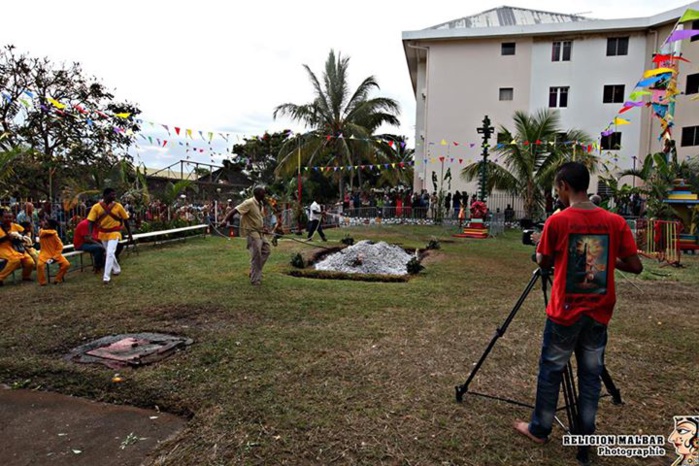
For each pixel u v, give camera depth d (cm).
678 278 798
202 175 2498
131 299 584
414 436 267
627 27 2145
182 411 297
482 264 938
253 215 676
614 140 2253
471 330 469
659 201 1266
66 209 1071
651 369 375
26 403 308
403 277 768
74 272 782
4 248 682
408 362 379
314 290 651
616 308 578
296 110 2417
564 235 238
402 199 2395
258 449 252
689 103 2072
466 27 2402
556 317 242
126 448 254
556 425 286
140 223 1291
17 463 239
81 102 1602
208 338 432
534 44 2323
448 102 2433
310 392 321
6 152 1143
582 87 2270
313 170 2897
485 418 289
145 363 369
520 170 1873
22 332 448
